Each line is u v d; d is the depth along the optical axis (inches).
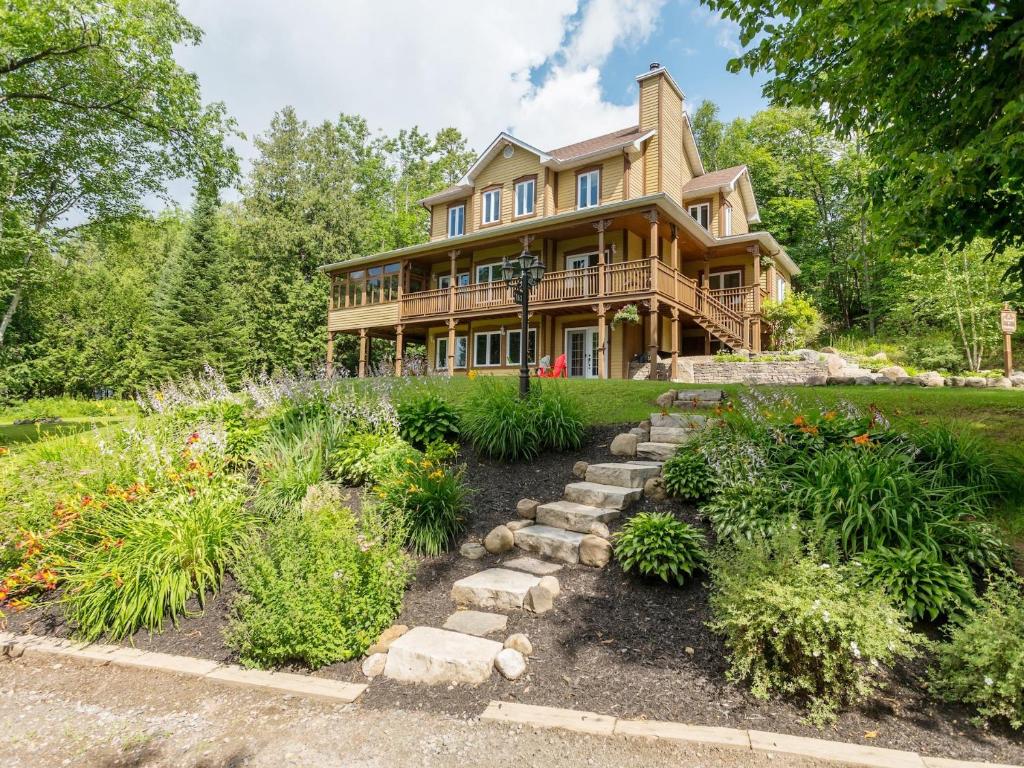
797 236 1044.5
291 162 1224.2
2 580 168.4
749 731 95.4
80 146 552.1
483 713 106.4
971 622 113.2
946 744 91.4
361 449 229.9
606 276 594.6
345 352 1150.3
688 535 147.5
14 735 110.7
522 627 136.6
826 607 101.3
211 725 111.3
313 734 105.7
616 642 126.5
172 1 535.5
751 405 223.9
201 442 218.4
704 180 794.8
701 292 658.8
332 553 140.6
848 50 162.2
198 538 163.0
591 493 192.5
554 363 709.3
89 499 190.1
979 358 621.6
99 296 1130.7
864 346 735.7
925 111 166.6
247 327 1065.5
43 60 481.7
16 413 879.7
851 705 101.4
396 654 125.5
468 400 295.6
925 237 179.5
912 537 134.0
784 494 158.7
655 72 714.8
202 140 574.2
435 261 852.0
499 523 193.8
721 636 123.2
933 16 134.1
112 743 106.5
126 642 147.9
